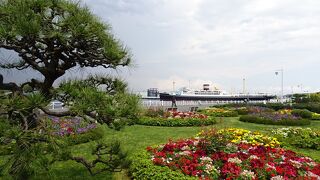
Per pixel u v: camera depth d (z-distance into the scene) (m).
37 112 5.93
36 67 6.56
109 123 6.32
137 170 8.31
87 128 13.06
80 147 11.67
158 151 9.88
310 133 14.85
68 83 6.12
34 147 5.28
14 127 5.15
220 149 9.48
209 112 30.67
